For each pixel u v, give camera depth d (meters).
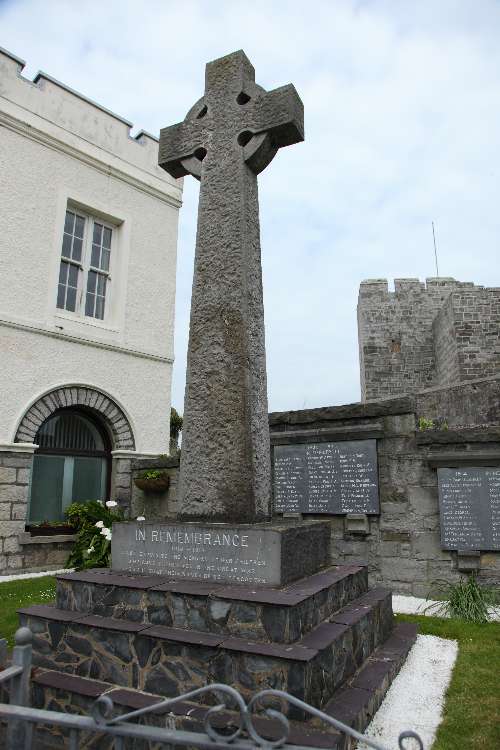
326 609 3.73
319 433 7.42
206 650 3.12
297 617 3.24
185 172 5.35
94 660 3.47
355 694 3.26
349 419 7.34
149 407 11.20
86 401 10.17
